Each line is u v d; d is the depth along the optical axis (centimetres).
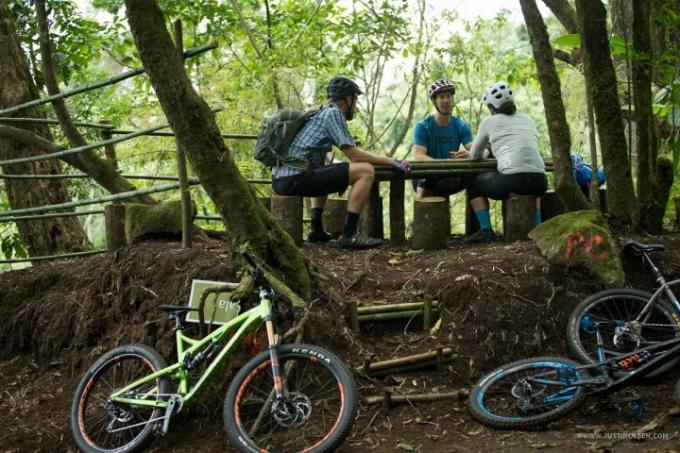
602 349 480
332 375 435
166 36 479
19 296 605
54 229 765
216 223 1078
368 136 1098
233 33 1055
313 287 523
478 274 533
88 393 483
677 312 501
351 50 1034
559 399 444
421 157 673
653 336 526
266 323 432
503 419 441
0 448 487
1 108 741
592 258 530
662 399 475
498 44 1224
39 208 631
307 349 423
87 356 547
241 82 1028
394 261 589
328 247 638
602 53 591
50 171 760
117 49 940
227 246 554
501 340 507
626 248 546
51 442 493
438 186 668
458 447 421
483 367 499
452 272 542
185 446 462
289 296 481
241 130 1034
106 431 490
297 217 621
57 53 830
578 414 460
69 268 616
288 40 978
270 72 967
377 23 990
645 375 440
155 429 452
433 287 538
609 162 620
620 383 436
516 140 616
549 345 510
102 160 645
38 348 580
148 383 492
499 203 1084
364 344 517
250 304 493
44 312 582
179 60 486
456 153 664
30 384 556
